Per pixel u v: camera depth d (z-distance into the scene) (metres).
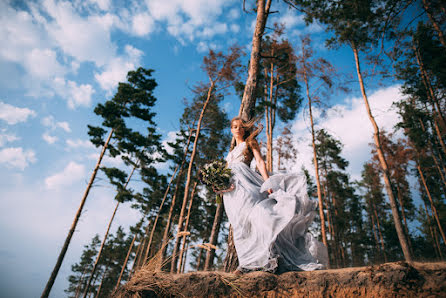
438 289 1.33
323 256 2.33
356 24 9.57
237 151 3.15
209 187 3.00
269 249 2.19
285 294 1.74
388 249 29.95
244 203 2.60
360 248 29.75
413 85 14.98
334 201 28.09
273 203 2.62
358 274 1.60
